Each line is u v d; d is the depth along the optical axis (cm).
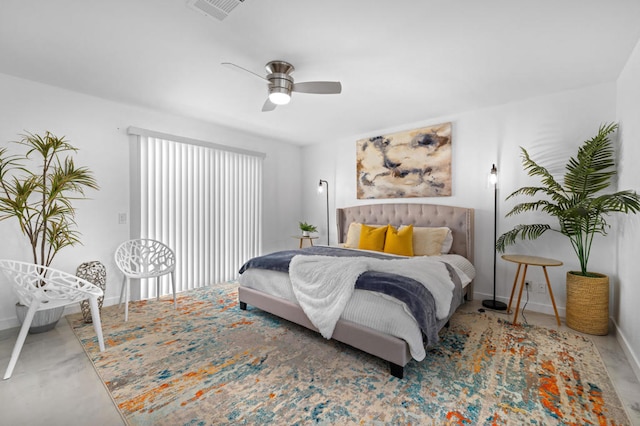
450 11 175
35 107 278
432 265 254
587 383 181
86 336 246
